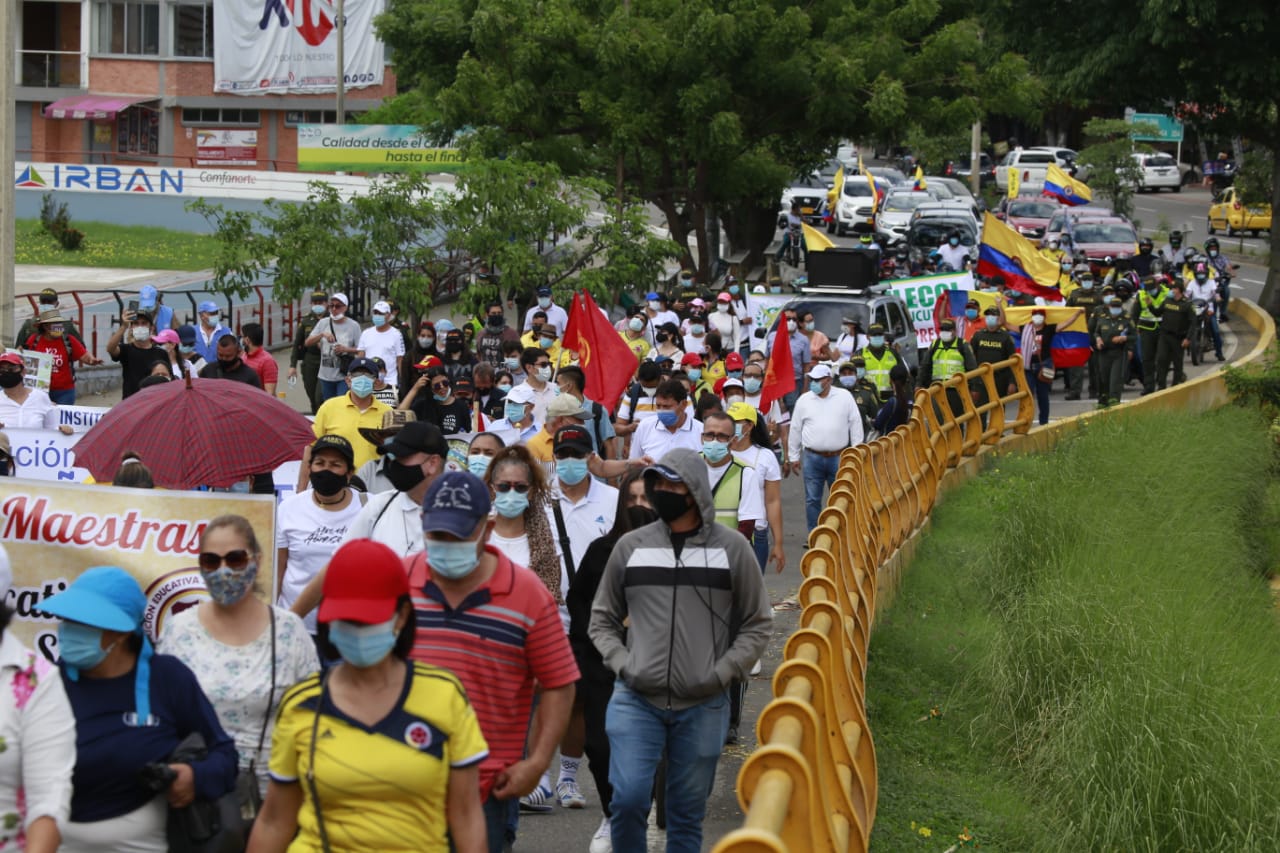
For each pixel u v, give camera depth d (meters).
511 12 46.91
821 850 7.58
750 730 14.41
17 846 6.68
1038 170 95.00
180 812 7.03
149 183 73.44
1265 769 12.55
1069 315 39.78
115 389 37.19
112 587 6.85
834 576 12.14
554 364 25.53
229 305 36.06
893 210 71.50
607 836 10.74
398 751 6.25
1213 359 47.28
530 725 9.77
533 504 10.35
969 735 14.91
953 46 48.78
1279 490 29.66
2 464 14.61
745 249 61.81
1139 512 22.64
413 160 70.38
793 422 22.20
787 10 46.84
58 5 89.06
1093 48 51.84
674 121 47.41
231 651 7.93
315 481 10.96
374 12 86.25
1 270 24.61
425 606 8.12
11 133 24.61
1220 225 86.81
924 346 36.97
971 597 20.12
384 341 28.66
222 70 87.62
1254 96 52.44
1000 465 29.05
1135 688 13.22
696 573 9.41
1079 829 12.28
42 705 6.64
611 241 37.66
